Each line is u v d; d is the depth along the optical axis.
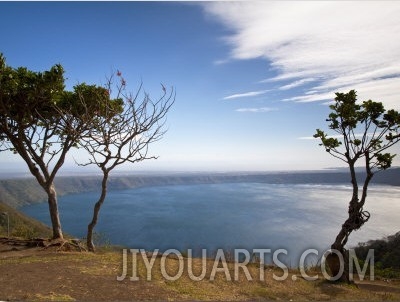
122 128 15.16
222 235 109.56
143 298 8.07
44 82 15.02
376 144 15.02
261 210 179.75
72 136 16.20
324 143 15.63
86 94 16.22
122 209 186.75
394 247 37.19
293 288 11.38
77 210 184.00
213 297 8.89
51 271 9.88
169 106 15.56
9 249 14.87
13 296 7.31
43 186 16.66
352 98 15.35
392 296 11.88
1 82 14.54
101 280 9.27
